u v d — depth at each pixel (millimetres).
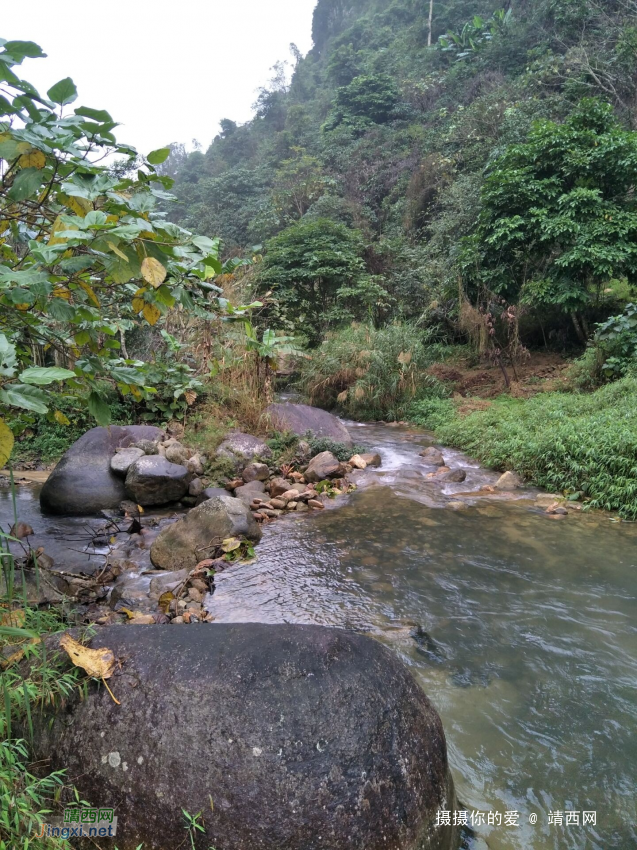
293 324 13891
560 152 11945
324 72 45688
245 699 1991
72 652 2137
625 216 11195
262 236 27250
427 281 16016
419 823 1954
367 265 17953
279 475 7230
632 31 17719
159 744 1920
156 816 1838
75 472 6180
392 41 37594
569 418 7660
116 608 3920
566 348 13297
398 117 30234
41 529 5516
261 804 1816
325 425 8984
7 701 1845
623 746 2688
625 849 2176
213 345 8312
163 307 2637
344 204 23797
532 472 6906
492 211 12492
